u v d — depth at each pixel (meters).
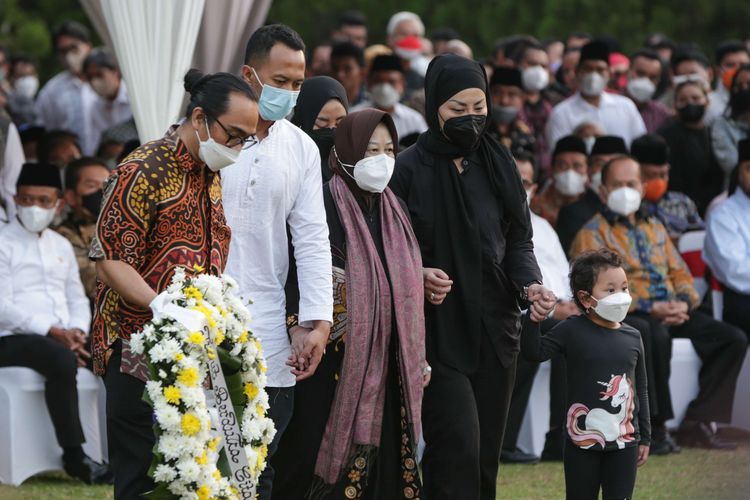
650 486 17.44
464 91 13.70
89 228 20.39
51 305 19.00
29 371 18.31
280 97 12.33
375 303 13.12
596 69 26.70
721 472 17.98
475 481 13.42
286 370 12.71
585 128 25.45
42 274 19.00
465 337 13.66
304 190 12.75
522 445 20.48
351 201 13.45
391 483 13.30
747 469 16.53
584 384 13.88
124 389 10.80
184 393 10.31
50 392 18.23
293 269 12.91
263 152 12.52
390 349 13.31
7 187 20.39
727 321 22.72
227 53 18.38
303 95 15.09
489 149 14.10
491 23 51.81
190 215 10.96
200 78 11.34
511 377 14.01
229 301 11.08
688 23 52.84
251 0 18.73
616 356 13.88
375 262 13.23
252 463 11.04
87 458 18.42
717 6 52.94
